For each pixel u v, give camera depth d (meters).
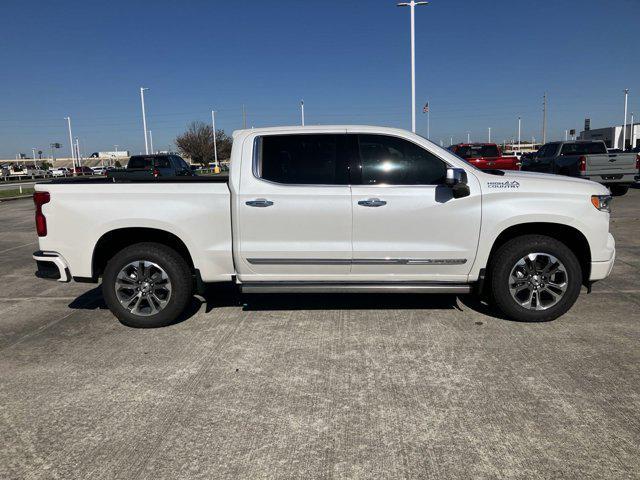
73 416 3.49
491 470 2.84
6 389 3.91
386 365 4.21
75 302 6.27
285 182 5.02
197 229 5.05
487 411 3.46
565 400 3.58
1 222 14.91
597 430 3.21
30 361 4.42
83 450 3.10
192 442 3.16
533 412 3.43
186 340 4.85
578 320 5.19
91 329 5.23
